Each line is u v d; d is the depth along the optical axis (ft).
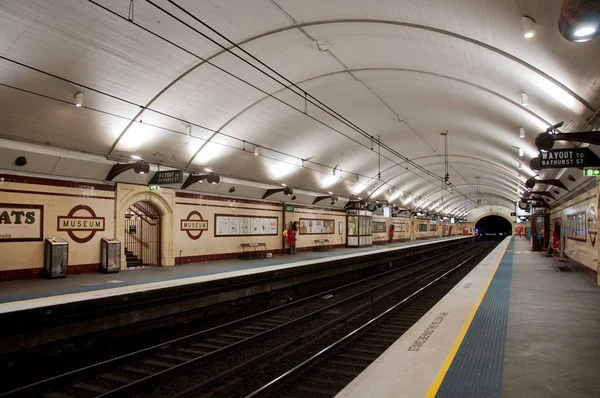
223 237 60.95
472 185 151.94
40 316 24.25
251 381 20.18
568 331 22.85
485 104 43.91
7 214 36.91
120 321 28.81
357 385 15.28
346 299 41.60
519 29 23.47
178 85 38.34
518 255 83.46
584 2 12.99
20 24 26.63
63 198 41.24
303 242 82.69
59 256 39.06
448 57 34.30
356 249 92.63
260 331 30.35
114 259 43.96
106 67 33.01
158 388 19.51
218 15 30.01
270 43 35.14
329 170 76.74
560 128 36.65
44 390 19.21
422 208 161.58
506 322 24.99
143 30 30.17
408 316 33.94
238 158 56.95
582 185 47.26
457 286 40.04
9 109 33.19
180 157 50.42
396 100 51.42
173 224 52.95
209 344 26.94
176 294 33.14
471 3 23.35
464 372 16.51
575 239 53.52
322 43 36.04
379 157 81.41
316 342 26.96
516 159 71.36
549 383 15.28
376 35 33.81
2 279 36.40
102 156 43.04
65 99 34.68
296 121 53.78
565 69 24.82
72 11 26.84
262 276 43.04
